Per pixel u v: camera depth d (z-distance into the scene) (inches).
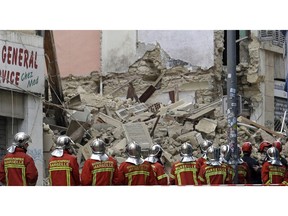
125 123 1472.7
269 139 1502.2
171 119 1481.3
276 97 1941.4
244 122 1551.4
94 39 1947.6
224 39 1930.4
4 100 1248.8
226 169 991.6
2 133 1259.2
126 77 1921.8
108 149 1369.3
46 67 1454.2
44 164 1305.4
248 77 1914.4
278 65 1947.6
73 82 1948.8
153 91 1836.9
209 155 989.2
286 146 1467.8
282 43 1939.0
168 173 1362.0
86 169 919.7
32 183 932.6
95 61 1945.1
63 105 1440.7
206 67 1845.5
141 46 1911.9
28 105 1278.3
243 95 1932.8
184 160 991.6
